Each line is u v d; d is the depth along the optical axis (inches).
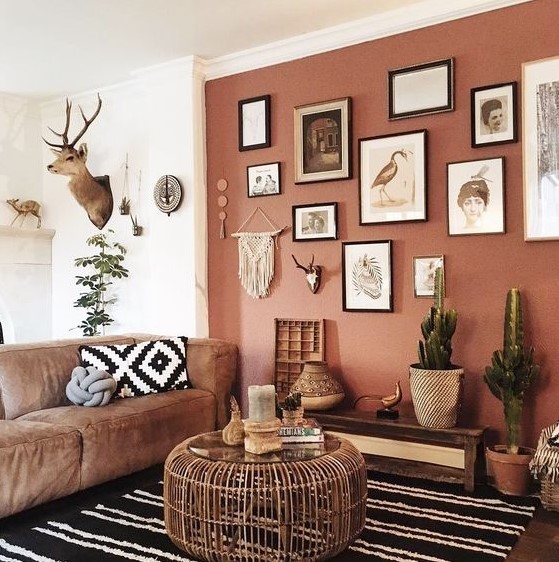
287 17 146.4
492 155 134.6
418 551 95.7
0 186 206.1
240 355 171.8
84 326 194.9
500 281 133.7
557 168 126.7
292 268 162.6
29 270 210.5
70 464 114.7
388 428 134.0
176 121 176.9
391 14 143.9
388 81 146.9
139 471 140.3
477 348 136.4
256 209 168.7
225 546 89.0
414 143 143.5
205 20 147.4
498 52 133.9
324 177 156.2
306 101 159.9
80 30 152.4
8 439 107.1
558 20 127.3
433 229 141.9
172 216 178.1
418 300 143.9
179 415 139.8
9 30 151.8
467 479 124.5
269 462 90.6
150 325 191.2
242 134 169.9
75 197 193.6
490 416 135.1
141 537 102.3
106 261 189.8
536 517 110.0
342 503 90.2
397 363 146.8
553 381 127.9
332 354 156.3
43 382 135.6
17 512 106.9
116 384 137.9
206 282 177.0
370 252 149.9
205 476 89.4
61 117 214.4
